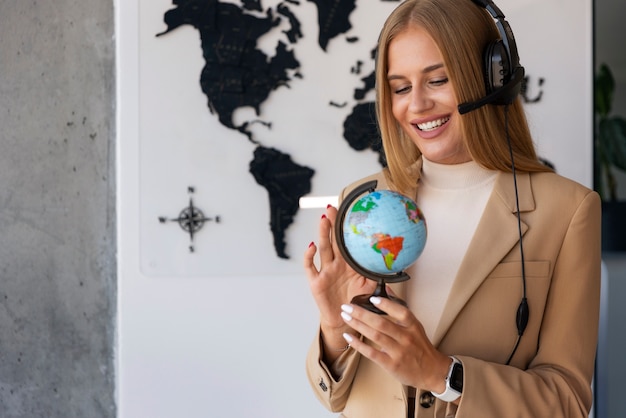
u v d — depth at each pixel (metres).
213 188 2.11
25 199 2.31
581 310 1.12
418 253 1.04
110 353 2.26
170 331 2.10
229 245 2.12
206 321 2.12
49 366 2.31
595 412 2.25
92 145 2.27
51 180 2.30
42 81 2.30
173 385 2.10
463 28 1.13
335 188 2.16
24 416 2.33
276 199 2.13
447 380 1.01
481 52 1.16
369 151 2.17
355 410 1.22
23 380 2.33
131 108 2.08
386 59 1.20
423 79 1.15
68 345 2.30
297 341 2.16
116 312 2.25
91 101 2.27
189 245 2.11
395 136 1.26
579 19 2.23
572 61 2.23
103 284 2.26
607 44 2.28
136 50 2.08
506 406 1.01
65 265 2.29
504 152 1.20
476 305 1.15
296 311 2.15
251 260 2.13
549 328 1.13
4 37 2.31
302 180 2.14
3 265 2.33
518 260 1.15
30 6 2.30
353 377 1.23
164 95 2.09
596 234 1.16
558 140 2.24
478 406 1.00
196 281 2.11
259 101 2.12
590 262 1.14
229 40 2.10
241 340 2.13
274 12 2.13
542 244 1.15
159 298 2.10
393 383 1.18
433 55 1.13
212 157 2.11
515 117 1.24
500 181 1.21
